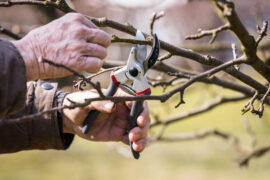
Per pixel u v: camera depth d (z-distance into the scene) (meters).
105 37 1.44
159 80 2.41
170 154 8.84
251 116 4.52
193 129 8.59
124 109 1.99
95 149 9.13
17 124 1.89
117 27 1.62
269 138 4.88
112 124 2.01
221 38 4.73
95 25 1.48
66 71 1.41
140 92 1.68
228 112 9.47
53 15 2.86
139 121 1.79
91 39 1.42
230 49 3.14
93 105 1.76
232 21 1.36
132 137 1.78
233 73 1.63
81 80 1.72
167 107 3.37
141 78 1.66
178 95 3.50
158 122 3.03
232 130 8.05
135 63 1.65
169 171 7.82
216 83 2.29
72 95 1.90
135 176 7.69
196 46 3.19
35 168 8.27
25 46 1.40
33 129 1.91
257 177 7.09
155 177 7.50
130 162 8.48
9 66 1.34
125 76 1.67
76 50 1.39
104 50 1.44
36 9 2.90
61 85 2.83
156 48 1.56
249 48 1.45
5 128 1.87
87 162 8.24
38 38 1.41
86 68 1.41
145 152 9.11
